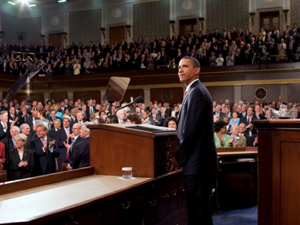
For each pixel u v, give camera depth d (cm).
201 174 275
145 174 281
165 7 1995
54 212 179
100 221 217
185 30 1978
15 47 1959
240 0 1841
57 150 595
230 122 923
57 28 2245
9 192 226
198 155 273
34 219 168
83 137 492
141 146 282
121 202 238
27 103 1477
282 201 254
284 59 1415
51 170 570
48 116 1048
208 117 279
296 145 249
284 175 254
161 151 294
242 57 1462
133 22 2069
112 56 1719
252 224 453
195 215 274
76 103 1323
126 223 245
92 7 2162
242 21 1836
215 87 1489
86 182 262
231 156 518
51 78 1777
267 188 260
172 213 315
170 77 1556
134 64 1634
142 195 264
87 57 1816
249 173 555
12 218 174
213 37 1605
